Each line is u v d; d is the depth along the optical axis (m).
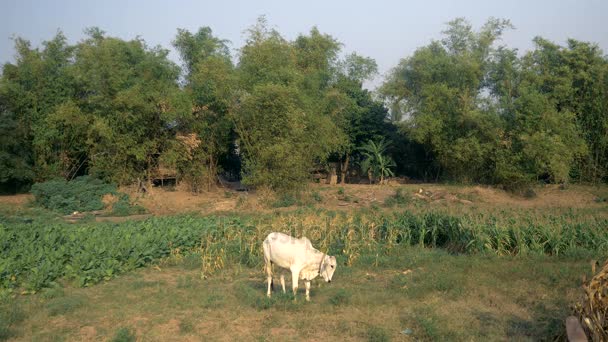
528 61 32.16
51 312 8.46
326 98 33.31
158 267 12.27
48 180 29.41
